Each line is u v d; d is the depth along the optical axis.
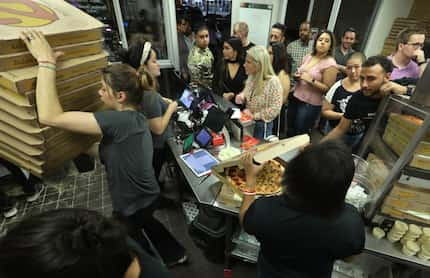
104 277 0.38
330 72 2.47
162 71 2.61
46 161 0.82
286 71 2.37
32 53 0.68
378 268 1.42
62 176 2.47
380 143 1.20
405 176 0.94
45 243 0.34
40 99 0.70
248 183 1.11
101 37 0.93
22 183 2.12
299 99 2.75
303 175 0.67
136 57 1.49
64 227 0.37
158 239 1.70
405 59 2.11
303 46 3.52
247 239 1.60
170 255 1.71
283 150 1.19
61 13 0.83
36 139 0.76
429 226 1.02
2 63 0.63
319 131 3.16
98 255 0.37
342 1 4.11
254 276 1.68
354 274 1.44
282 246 0.79
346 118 1.61
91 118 0.92
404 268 1.35
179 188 2.17
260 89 1.91
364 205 1.15
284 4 3.87
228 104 2.37
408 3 4.20
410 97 1.02
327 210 0.69
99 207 2.20
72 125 0.83
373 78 1.32
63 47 0.77
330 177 0.64
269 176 1.24
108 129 1.00
